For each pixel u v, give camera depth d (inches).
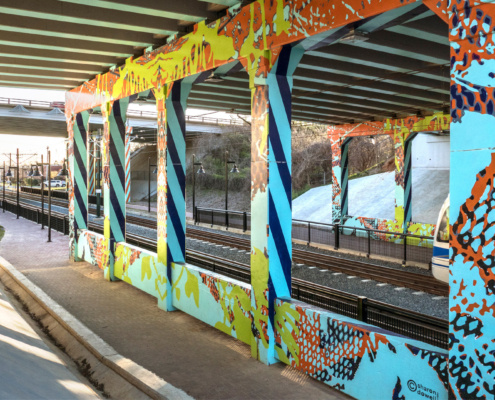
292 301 241.9
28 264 524.7
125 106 443.5
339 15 199.8
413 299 402.9
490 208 147.8
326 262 559.5
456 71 156.1
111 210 442.0
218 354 262.1
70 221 553.6
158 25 308.3
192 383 224.5
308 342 226.5
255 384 222.2
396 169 754.8
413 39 361.4
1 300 326.3
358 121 805.2
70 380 200.8
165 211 343.9
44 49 380.8
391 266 549.0
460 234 156.7
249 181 1678.2
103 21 291.0
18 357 177.3
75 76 482.0
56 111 1347.2
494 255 146.9
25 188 2640.3
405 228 749.3
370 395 194.4
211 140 1942.7
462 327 156.7
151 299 380.2
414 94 526.9
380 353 189.9
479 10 148.0
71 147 543.5
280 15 231.5
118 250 433.1
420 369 174.1
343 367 207.2
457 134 156.6
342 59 396.2
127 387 220.8
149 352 265.9
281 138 247.8
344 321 208.8
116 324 316.5
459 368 157.6
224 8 278.7
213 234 791.7
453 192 158.4
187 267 326.6
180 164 349.4
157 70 353.4
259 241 250.5
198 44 302.4
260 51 245.3
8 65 405.4
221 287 287.6
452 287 159.8
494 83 145.6
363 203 1122.7
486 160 148.6
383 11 181.6
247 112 759.7
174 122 346.0
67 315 323.0
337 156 860.6
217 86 550.3
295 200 1350.9
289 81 249.1
